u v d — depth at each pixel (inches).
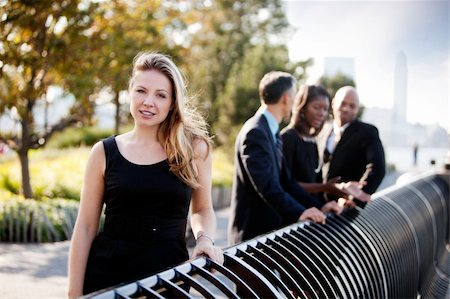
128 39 409.1
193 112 95.7
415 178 291.4
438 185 318.7
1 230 321.7
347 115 177.6
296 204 129.0
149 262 86.7
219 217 467.2
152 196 87.2
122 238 87.7
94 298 59.1
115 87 424.5
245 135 135.9
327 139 185.5
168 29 614.9
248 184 139.0
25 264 263.9
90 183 89.4
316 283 91.4
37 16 344.5
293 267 90.3
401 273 164.4
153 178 87.4
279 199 129.4
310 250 102.4
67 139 917.8
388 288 143.6
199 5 941.2
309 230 119.1
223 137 826.2
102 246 88.3
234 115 821.2
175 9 597.3
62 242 323.3
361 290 113.0
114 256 87.0
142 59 90.6
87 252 89.0
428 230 231.1
